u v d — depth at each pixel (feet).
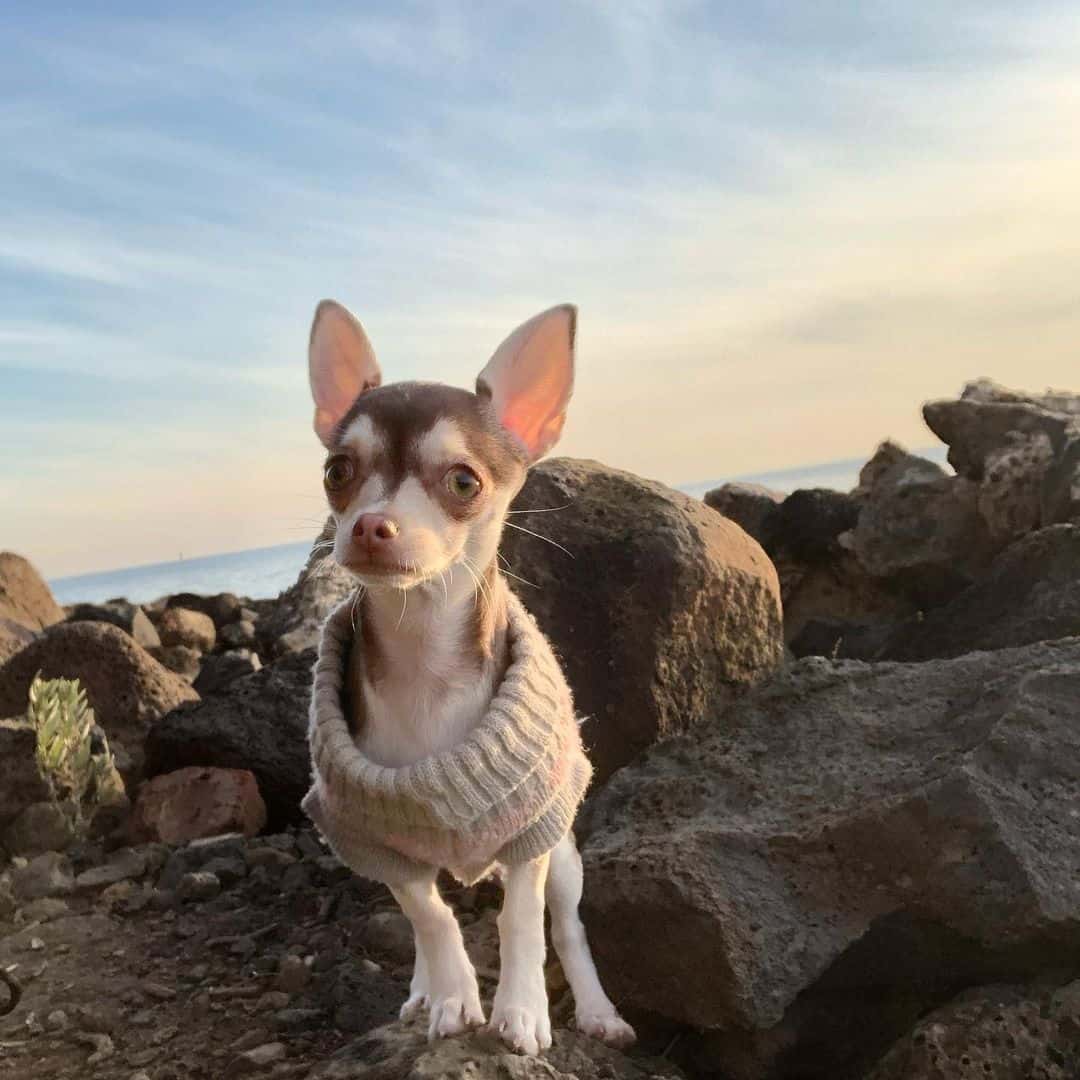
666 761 1.91
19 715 2.98
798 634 3.10
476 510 1.34
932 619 2.68
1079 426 3.24
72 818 2.43
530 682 1.40
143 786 2.48
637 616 2.11
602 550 2.16
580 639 2.13
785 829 1.56
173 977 1.80
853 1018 1.48
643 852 1.54
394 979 1.72
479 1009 1.38
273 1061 1.52
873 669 1.93
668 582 2.11
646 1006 1.51
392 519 1.24
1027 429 3.34
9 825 2.38
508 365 1.50
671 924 1.47
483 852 1.38
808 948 1.44
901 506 3.42
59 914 2.05
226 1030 1.63
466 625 1.37
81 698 2.70
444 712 1.37
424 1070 1.20
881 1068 1.32
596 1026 1.47
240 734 2.52
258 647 4.60
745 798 1.71
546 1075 1.25
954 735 1.66
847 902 1.49
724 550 2.21
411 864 1.38
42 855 2.27
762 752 1.82
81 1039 1.62
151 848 2.27
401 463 1.32
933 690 1.81
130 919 2.02
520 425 1.53
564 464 2.35
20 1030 1.65
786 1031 1.44
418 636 1.35
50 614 5.29
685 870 1.48
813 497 3.63
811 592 3.59
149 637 4.58
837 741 1.77
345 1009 1.62
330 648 1.46
